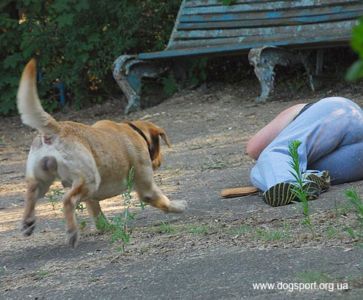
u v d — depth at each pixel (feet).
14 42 54.65
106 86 54.49
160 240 18.98
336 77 46.09
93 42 52.37
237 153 32.81
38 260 18.71
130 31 51.90
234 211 21.76
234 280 14.80
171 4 52.47
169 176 29.86
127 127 21.20
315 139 23.43
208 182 27.66
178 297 14.33
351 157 23.48
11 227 23.39
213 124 40.83
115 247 18.92
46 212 24.94
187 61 51.06
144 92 51.57
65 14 52.24
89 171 18.66
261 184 23.16
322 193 22.40
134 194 26.66
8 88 54.19
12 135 48.16
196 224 20.47
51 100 54.70
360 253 15.39
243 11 47.62
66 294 15.52
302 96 44.60
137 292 14.98
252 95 46.93
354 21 43.09
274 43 44.11
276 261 15.62
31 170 18.71
